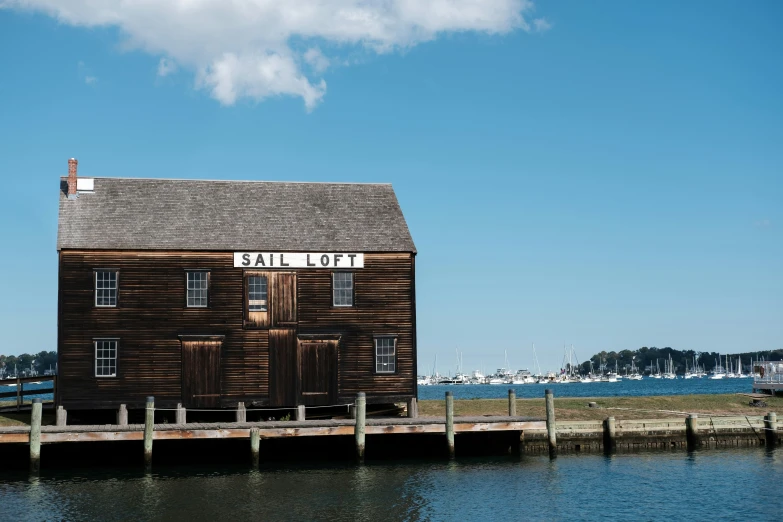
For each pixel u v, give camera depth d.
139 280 37.50
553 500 28.84
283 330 38.34
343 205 41.75
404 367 39.00
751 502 28.66
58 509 27.17
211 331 37.81
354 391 38.53
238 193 41.38
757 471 33.50
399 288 39.50
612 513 27.33
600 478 32.31
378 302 39.22
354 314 38.97
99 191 39.84
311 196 41.97
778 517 26.84
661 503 28.56
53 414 38.38
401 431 34.38
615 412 43.69
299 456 36.19
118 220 38.59
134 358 37.06
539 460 35.97
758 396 49.69
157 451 35.28
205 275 38.06
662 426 38.84
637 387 178.88
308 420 36.50
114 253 37.41
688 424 38.88
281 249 38.69
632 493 29.89
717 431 39.31
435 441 37.56
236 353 37.88
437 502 28.48
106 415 38.41
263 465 34.62
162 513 26.75
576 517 26.83
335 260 39.06
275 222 40.06
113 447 35.00
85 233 37.62
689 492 30.06
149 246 37.56
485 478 32.16
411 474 32.81
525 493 29.91
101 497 28.77
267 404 37.81
